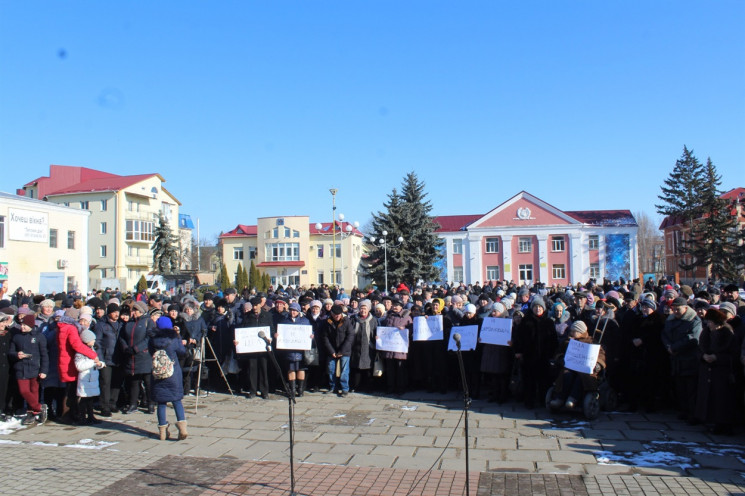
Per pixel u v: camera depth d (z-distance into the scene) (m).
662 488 6.33
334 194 33.56
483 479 6.74
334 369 12.02
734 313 8.66
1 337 9.59
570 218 58.41
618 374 10.19
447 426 9.20
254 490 6.54
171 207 68.94
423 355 11.95
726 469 6.93
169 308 11.68
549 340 10.17
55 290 24.97
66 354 9.50
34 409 9.65
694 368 8.97
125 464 7.48
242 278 56.94
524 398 10.39
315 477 6.91
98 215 60.25
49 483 6.77
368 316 12.07
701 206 54.94
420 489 6.46
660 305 12.24
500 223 60.34
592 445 8.01
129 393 10.70
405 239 48.03
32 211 35.59
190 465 7.43
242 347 11.29
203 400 11.44
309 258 74.62
